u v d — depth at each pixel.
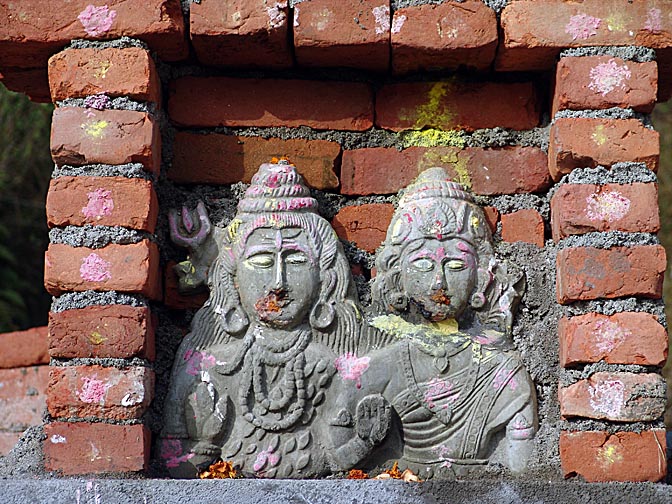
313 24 2.55
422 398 2.48
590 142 2.51
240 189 2.69
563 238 2.51
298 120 2.73
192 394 2.48
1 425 3.90
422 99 2.73
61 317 2.41
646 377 2.38
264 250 2.52
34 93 2.96
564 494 2.23
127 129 2.50
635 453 2.35
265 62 2.70
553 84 2.63
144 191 2.47
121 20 2.53
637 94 2.53
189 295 2.61
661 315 2.43
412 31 2.55
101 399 2.37
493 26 2.55
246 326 2.54
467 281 2.54
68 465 2.35
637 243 2.45
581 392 2.38
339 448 2.45
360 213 2.69
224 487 2.22
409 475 2.42
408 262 2.55
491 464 2.47
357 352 2.52
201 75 2.73
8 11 2.54
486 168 2.70
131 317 2.41
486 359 2.50
